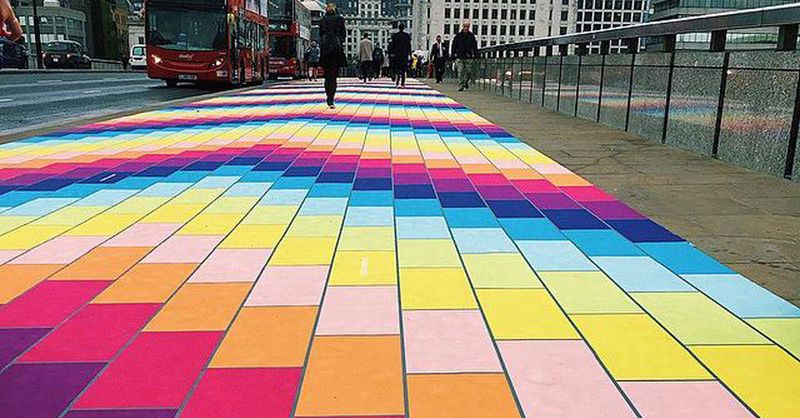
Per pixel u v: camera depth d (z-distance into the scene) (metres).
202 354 2.61
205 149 7.96
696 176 6.26
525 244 4.14
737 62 6.70
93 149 7.90
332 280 3.47
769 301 3.19
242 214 4.90
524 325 2.90
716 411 2.20
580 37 11.75
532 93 15.66
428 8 154.38
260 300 3.19
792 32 5.96
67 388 2.33
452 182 6.08
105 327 2.86
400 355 2.60
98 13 100.25
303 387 2.34
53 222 4.67
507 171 6.61
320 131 9.70
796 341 2.74
